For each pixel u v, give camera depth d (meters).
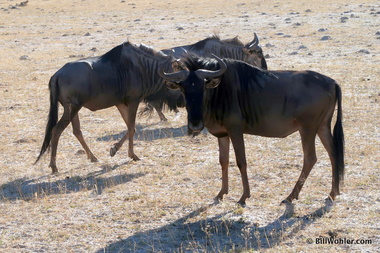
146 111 41.25
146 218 23.33
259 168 29.53
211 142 35.50
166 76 21.97
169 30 108.69
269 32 99.12
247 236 21.03
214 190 26.50
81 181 28.97
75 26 122.56
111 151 32.56
